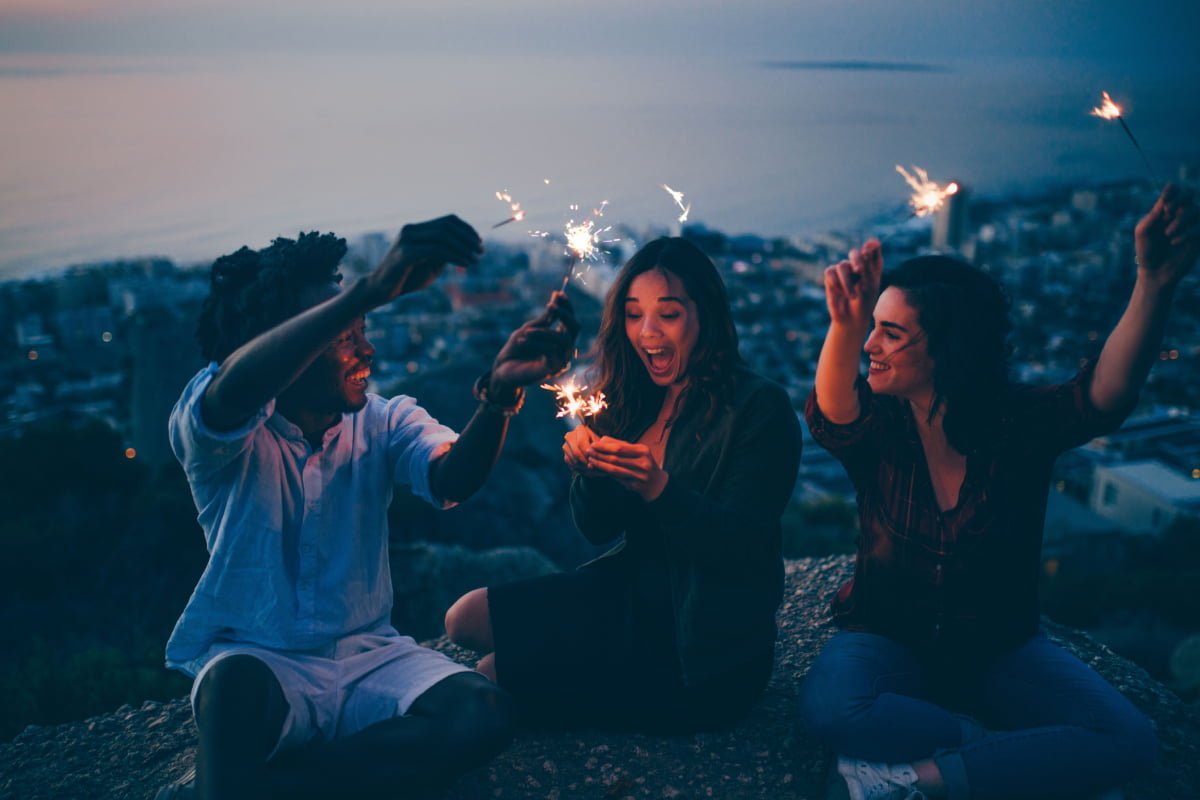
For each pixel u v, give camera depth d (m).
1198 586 20.92
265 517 1.93
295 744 1.87
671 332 2.08
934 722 1.94
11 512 15.00
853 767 1.96
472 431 1.94
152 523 9.93
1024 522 2.02
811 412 2.06
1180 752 2.26
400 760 1.85
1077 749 1.85
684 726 2.29
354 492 2.05
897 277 1.99
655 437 2.28
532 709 2.30
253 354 1.64
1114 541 34.44
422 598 6.54
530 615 2.24
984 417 1.94
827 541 11.59
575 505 2.29
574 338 1.82
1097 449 56.97
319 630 1.96
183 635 1.99
